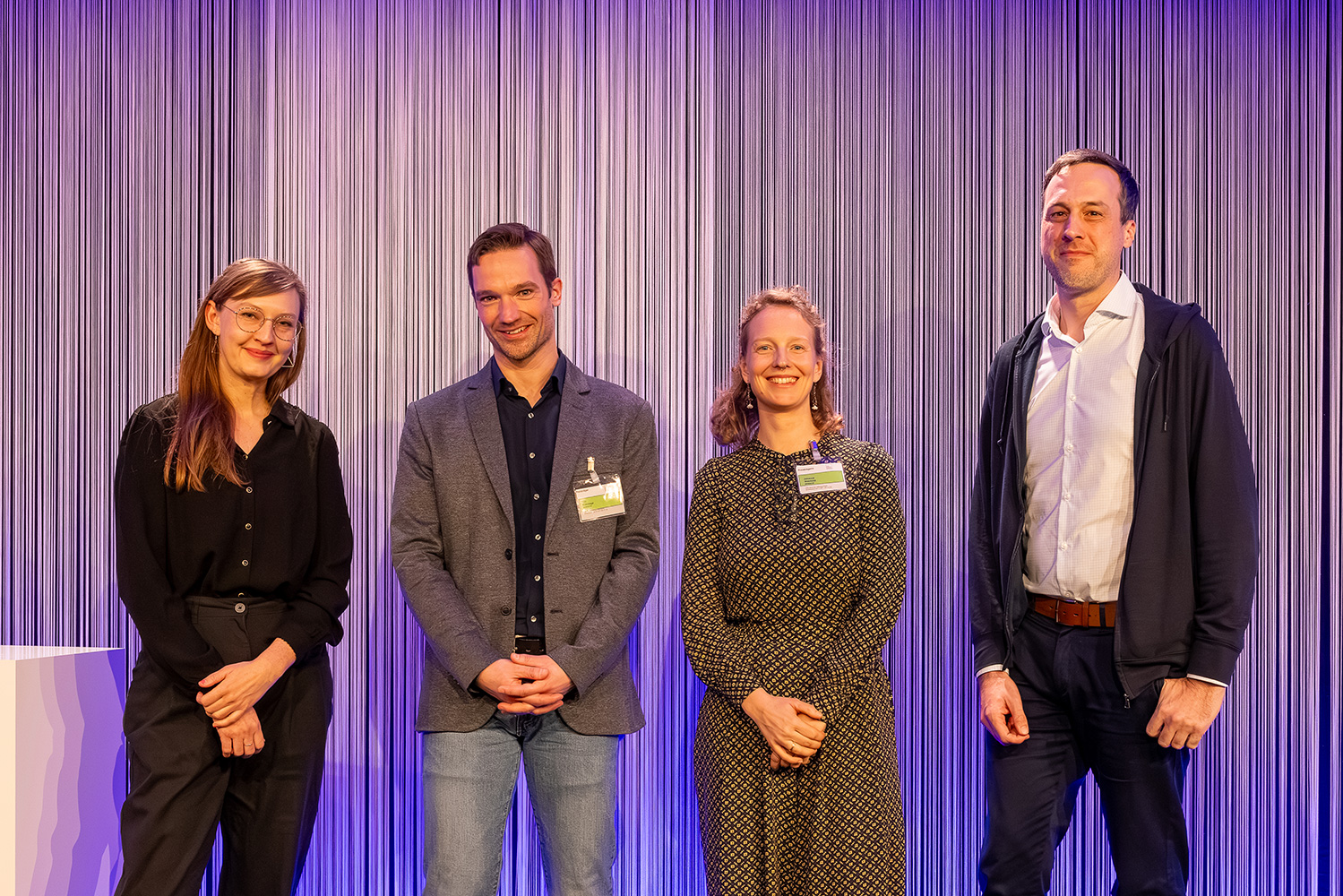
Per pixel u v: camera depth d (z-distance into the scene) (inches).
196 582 69.3
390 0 94.0
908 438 94.4
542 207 93.4
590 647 70.7
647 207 93.9
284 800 69.9
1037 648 76.1
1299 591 93.9
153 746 67.4
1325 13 96.1
